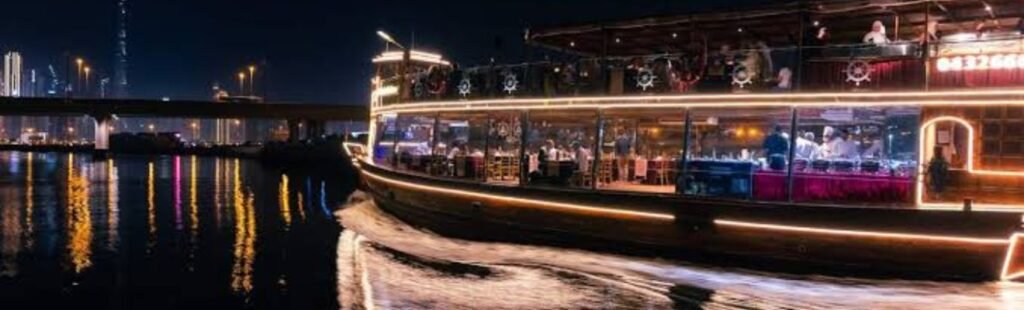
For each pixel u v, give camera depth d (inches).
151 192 1460.4
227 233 867.4
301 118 3533.5
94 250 751.1
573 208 677.9
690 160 642.2
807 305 510.0
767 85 600.4
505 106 751.7
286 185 1672.0
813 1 589.6
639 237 642.2
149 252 741.3
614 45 811.4
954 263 530.9
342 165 2390.5
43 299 557.3
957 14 635.5
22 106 3363.7
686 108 634.8
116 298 561.0
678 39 768.3
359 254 712.4
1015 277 522.3
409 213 880.3
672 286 563.2
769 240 584.7
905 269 543.5
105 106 3457.2
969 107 541.6
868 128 631.2
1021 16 639.1
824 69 579.5
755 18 637.9
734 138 764.0
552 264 639.1
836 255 563.2
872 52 563.8
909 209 537.3
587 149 800.3
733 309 508.7
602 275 598.5
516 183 746.8
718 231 604.1
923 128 557.9
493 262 658.2
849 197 571.5
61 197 1346.0
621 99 668.1
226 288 589.0
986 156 538.6
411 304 533.6
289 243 789.9
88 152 4515.3
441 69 840.3
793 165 592.4
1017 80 517.7
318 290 580.7
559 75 710.5
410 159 938.7
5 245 777.6
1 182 1729.8
